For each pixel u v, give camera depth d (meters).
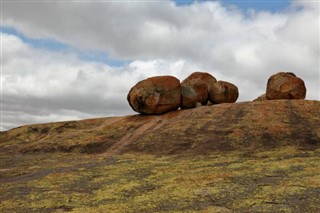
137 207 19.83
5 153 44.97
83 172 30.95
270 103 45.66
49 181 28.47
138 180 26.80
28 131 54.12
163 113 49.22
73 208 20.84
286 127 39.81
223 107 46.50
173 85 49.09
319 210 17.31
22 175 32.34
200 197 20.94
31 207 21.67
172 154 37.38
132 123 48.06
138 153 38.91
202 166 30.27
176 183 24.67
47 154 42.66
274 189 21.14
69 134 48.69
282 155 32.81
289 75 50.12
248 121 41.75
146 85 49.47
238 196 20.53
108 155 39.31
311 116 42.06
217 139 39.03
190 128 42.12
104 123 52.28
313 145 36.28
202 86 51.47
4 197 24.70
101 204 21.30
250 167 28.23
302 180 22.61
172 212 18.30
